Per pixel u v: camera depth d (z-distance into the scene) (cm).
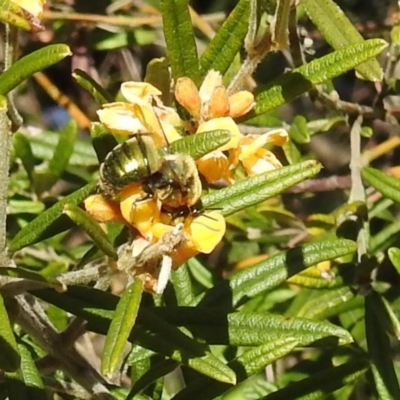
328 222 34
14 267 19
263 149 22
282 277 24
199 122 20
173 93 22
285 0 21
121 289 27
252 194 21
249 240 37
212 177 20
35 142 38
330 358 36
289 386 25
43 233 21
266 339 22
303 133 35
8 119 20
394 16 35
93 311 22
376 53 22
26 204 34
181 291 26
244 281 25
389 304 31
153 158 19
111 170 19
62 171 34
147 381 23
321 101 32
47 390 23
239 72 22
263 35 22
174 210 19
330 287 29
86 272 20
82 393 24
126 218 19
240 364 22
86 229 19
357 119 33
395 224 34
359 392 34
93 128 23
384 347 27
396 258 25
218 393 23
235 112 21
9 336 19
